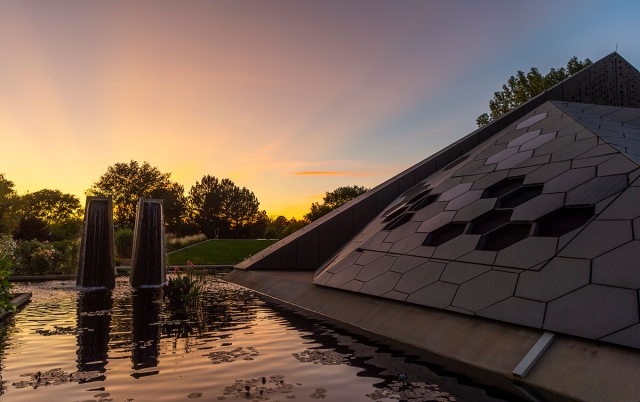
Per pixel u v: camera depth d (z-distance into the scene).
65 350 5.81
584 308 4.76
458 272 6.95
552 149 8.89
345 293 9.05
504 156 10.12
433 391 4.18
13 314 8.80
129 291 13.07
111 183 65.44
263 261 15.50
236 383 4.41
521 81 36.44
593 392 3.90
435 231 8.70
